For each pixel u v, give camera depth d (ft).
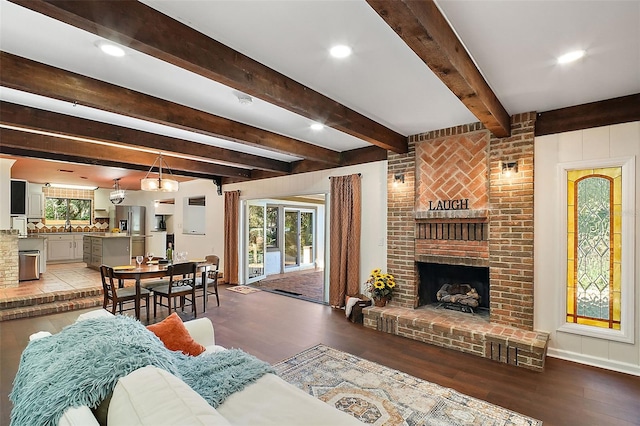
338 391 8.92
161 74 8.48
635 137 10.07
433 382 9.48
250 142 13.08
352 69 8.30
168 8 5.91
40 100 10.05
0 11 5.84
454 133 13.29
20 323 14.48
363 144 16.30
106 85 8.93
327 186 18.65
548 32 6.69
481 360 11.03
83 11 5.11
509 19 6.27
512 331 11.51
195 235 27.27
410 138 14.61
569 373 10.11
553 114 11.40
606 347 10.53
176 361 6.37
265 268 27.73
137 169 19.88
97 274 23.35
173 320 7.67
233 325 14.44
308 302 18.62
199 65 6.66
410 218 14.56
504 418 7.80
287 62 7.93
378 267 16.25
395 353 11.53
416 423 7.58
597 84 9.29
